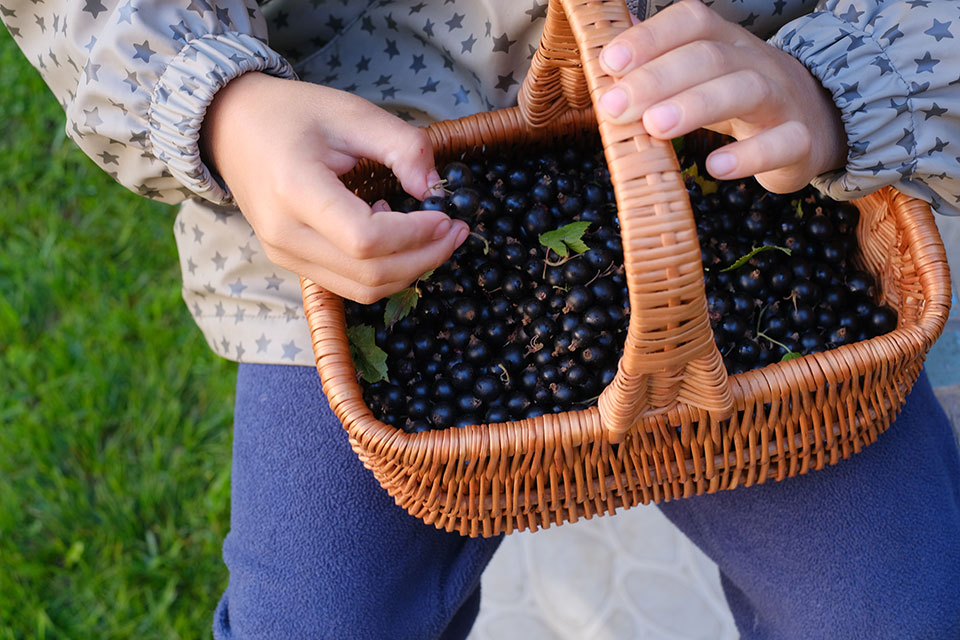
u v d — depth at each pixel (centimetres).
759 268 68
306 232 61
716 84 57
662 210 55
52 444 96
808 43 63
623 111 56
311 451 69
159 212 110
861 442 65
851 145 63
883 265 68
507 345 67
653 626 85
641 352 57
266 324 70
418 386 67
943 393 85
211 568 91
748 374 61
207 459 96
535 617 86
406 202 67
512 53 71
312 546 68
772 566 69
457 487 62
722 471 64
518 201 69
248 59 63
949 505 68
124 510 93
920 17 62
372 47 73
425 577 70
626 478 63
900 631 66
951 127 63
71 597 91
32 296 104
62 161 114
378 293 62
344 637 67
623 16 57
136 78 64
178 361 100
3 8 66
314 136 62
